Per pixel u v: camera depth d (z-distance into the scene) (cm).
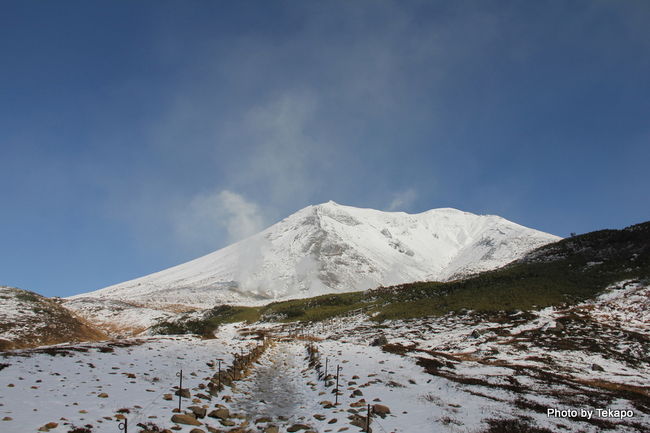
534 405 1958
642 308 4525
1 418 1325
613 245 7162
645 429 1680
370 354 3381
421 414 1769
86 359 2420
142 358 2702
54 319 5500
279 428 1628
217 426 1600
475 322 4919
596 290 5353
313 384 2470
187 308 14225
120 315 10406
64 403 1584
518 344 3875
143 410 1619
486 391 2197
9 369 1959
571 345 3744
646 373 3077
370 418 1666
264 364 3225
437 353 3531
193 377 2355
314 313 8150
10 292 6197
